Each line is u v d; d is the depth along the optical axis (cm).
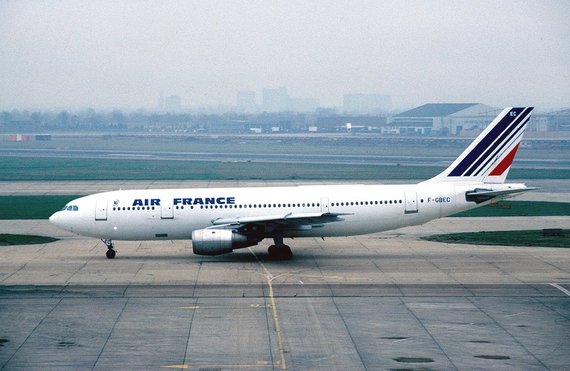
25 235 16575
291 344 8319
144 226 13575
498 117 13675
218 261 13288
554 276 11812
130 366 7619
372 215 13500
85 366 7625
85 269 12538
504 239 15612
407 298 10412
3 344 8375
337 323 9156
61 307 9988
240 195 13650
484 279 11612
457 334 8700
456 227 17838
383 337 8575
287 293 10725
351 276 11888
